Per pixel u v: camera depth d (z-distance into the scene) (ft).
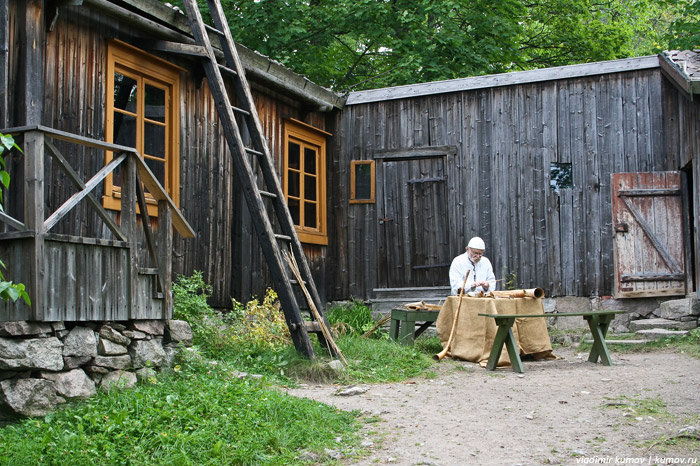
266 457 13.28
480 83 36.32
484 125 36.47
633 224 33.68
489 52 53.26
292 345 24.45
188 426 14.28
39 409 14.85
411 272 37.27
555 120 35.50
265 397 16.57
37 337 15.15
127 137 25.77
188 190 28.30
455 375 22.48
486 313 25.11
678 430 14.82
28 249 15.08
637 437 14.43
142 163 18.22
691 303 30.91
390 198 37.86
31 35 21.12
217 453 13.10
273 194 25.67
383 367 23.25
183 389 16.83
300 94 34.71
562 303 34.76
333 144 38.83
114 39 24.70
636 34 72.02
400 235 37.58
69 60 23.24
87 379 16.08
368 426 15.87
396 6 52.11
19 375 14.92
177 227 20.01
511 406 17.60
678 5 54.60
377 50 59.88
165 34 26.71
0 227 20.03
